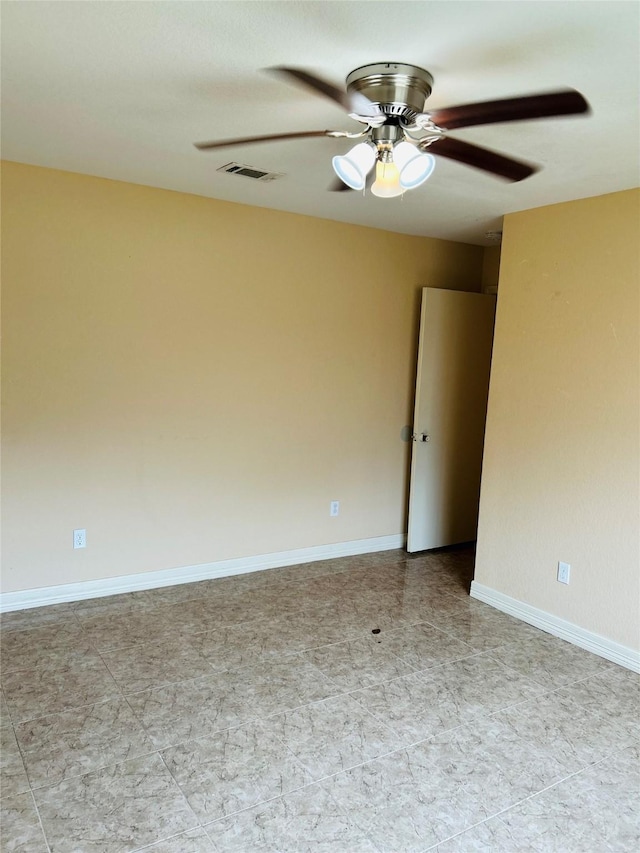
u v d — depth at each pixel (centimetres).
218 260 388
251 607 375
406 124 203
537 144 254
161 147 283
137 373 370
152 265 367
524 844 198
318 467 452
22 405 338
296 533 449
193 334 386
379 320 464
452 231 446
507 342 376
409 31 170
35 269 333
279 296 415
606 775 233
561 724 265
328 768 232
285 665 307
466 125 200
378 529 491
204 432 398
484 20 163
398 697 282
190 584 405
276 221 407
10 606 351
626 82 197
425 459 480
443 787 224
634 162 271
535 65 188
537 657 325
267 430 424
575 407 338
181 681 288
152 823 202
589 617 334
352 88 199
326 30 172
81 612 356
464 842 199
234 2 159
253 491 424
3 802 209
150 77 207
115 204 351
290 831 200
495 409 385
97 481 366
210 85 212
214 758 235
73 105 234
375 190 210
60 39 182
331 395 449
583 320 332
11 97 227
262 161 299
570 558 343
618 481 319
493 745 249
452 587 421
